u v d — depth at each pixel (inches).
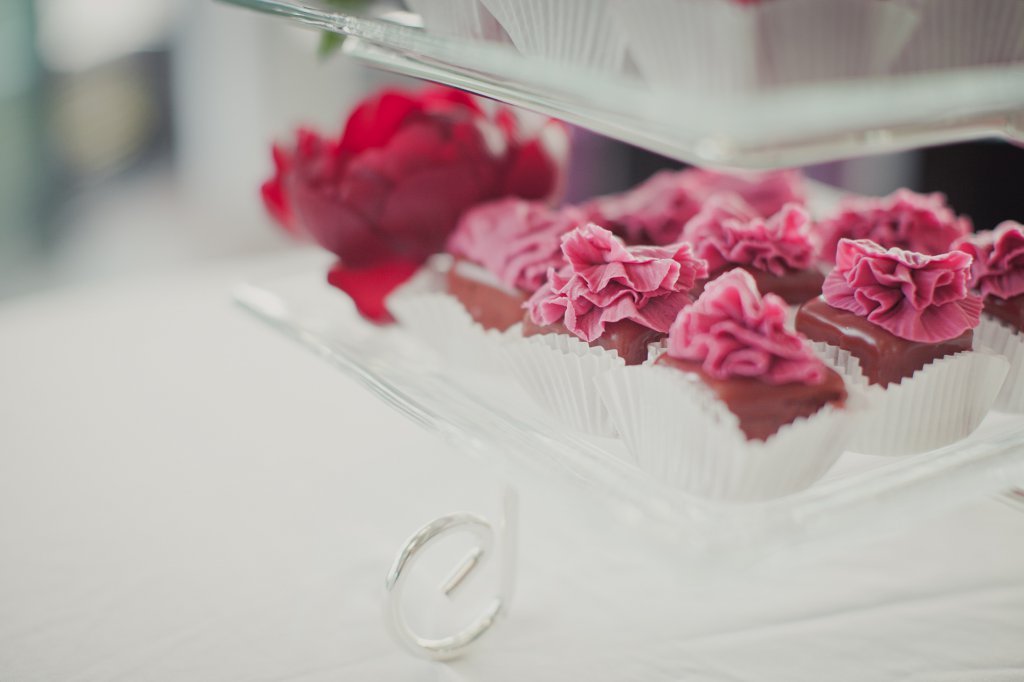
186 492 16.1
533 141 17.0
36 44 50.3
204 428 17.9
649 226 15.6
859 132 9.5
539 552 14.9
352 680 12.8
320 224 16.3
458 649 13.1
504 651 13.3
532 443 12.3
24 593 14.1
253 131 56.0
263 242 53.4
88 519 15.5
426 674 12.9
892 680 12.7
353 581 14.4
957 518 15.6
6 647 13.2
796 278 14.1
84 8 52.1
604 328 12.4
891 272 12.5
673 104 9.1
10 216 51.6
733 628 13.5
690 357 11.3
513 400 13.9
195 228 55.1
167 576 14.4
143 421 18.0
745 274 11.5
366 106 16.7
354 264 16.6
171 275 48.1
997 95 9.7
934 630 13.4
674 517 10.6
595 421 12.8
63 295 24.4
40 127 51.7
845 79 10.0
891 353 12.1
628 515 10.6
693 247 14.4
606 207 16.5
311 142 16.4
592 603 14.0
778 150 9.1
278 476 16.6
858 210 15.0
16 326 22.0
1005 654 12.9
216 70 55.6
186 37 55.2
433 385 14.0
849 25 9.8
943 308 12.3
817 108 9.0
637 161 35.8
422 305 15.2
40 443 17.3
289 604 14.0
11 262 49.7
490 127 16.8
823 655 13.1
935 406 12.2
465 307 14.8
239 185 57.3
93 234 53.4
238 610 13.9
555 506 11.0
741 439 10.8
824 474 11.4
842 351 12.4
